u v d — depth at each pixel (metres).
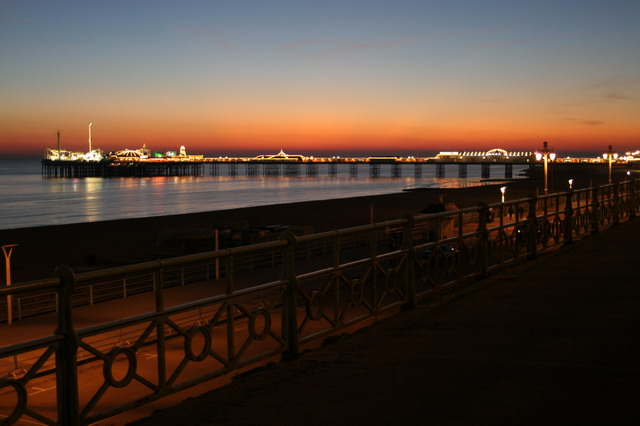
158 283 4.45
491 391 4.70
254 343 11.52
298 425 4.16
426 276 8.12
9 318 18.55
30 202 116.81
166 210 97.88
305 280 5.87
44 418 3.76
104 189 168.88
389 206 80.56
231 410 4.45
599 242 13.92
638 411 4.23
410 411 4.34
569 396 4.55
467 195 99.88
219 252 4.92
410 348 5.94
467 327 6.69
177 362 10.26
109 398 8.87
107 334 11.17
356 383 4.96
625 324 6.65
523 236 11.85
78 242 47.50
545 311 7.34
